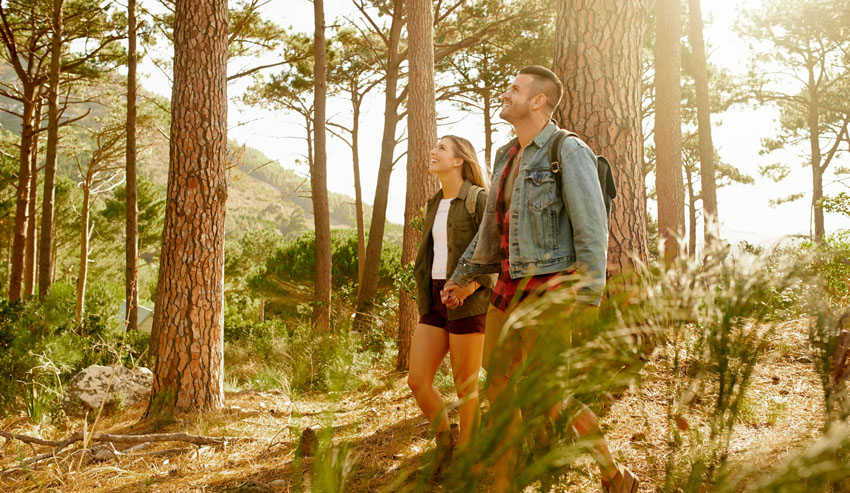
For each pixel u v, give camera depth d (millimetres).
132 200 13617
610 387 730
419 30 9039
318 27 14430
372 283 15508
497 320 2051
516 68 16594
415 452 2334
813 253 763
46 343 6531
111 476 3225
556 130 2074
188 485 2904
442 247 2762
